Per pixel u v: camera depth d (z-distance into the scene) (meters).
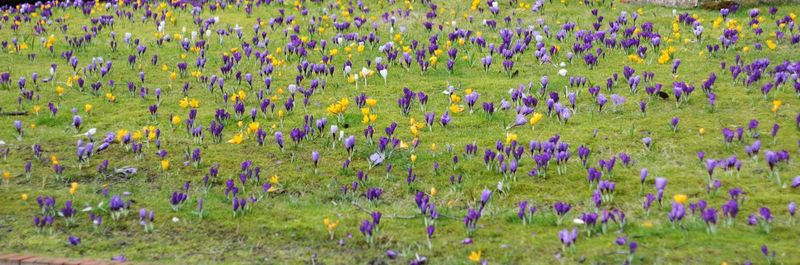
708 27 16.97
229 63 14.36
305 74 14.01
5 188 9.14
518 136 10.62
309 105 12.34
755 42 15.45
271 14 20.06
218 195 9.01
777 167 9.02
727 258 6.86
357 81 13.67
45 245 7.61
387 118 11.59
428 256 7.29
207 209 8.55
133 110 12.18
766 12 18.28
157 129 10.45
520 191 8.88
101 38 17.86
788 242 7.16
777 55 14.32
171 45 17.03
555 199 8.64
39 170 9.75
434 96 12.70
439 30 17.61
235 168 9.79
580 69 13.98
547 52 15.27
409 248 7.41
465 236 7.71
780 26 15.67
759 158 9.40
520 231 7.78
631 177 9.08
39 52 16.42
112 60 15.73
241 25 18.89
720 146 9.86
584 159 9.42
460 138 10.67
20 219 8.23
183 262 7.23
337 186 9.24
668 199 8.41
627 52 14.95
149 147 10.54
